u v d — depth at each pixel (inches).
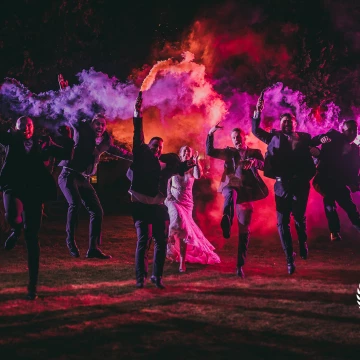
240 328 261.4
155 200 347.3
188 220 416.5
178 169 356.8
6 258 452.1
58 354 225.3
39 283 356.5
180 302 307.6
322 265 437.4
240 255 386.3
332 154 368.2
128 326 262.4
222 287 349.7
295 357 226.5
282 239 384.5
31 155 316.2
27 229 314.5
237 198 385.7
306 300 315.3
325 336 251.4
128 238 590.9
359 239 585.3
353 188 368.8
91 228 367.2
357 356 228.4
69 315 278.8
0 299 310.2
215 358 224.1
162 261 348.5
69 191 358.6
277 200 375.6
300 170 368.5
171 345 237.1
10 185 315.0
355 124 366.0
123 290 337.4
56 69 642.8
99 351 229.5
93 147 361.1
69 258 457.7
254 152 386.3
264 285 355.9
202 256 434.0
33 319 271.3
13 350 228.7
